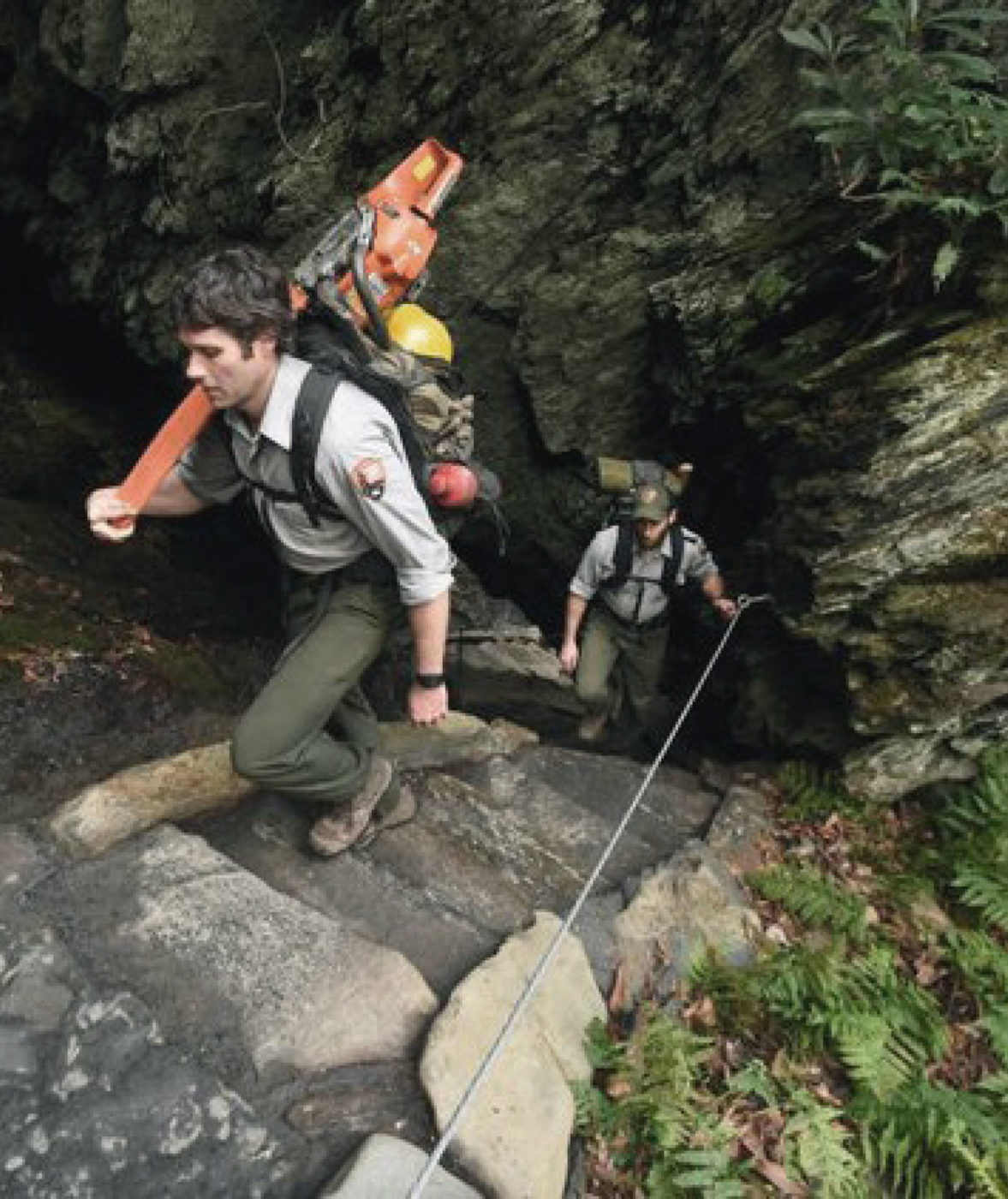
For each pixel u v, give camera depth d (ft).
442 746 12.05
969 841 11.80
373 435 6.09
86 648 13.79
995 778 11.97
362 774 8.36
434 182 8.74
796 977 9.33
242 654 17.69
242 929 7.68
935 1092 8.49
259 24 14.55
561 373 15.88
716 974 9.25
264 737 7.20
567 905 9.75
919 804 12.67
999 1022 9.67
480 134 14.44
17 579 15.34
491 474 7.57
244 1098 6.52
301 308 6.82
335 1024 7.08
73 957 7.25
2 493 18.38
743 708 14.05
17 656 13.00
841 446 11.60
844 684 12.25
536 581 19.42
